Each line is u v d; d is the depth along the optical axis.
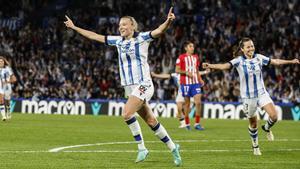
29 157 18.09
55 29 67.94
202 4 66.56
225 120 44.78
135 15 69.00
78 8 72.19
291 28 60.22
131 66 16.56
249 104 20.05
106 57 61.66
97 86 58.22
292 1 63.06
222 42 60.09
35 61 64.06
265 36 60.00
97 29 68.12
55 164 16.50
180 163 16.52
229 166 16.59
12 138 25.14
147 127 34.12
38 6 73.62
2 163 16.56
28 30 68.69
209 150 21.17
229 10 65.19
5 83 38.25
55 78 61.25
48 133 28.14
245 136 28.08
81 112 53.59
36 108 55.06
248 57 20.11
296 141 25.52
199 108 32.66
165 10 67.31
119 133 28.91
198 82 32.44
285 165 17.03
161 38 61.81
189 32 62.78
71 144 22.91
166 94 55.00
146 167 16.12
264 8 63.12
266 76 54.34
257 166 16.69
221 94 53.00
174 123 39.09
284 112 47.75
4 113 37.78
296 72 53.31
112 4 71.06
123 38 16.80
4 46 67.44
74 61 62.69
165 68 58.97
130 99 16.41
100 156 18.66
